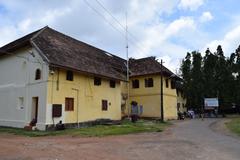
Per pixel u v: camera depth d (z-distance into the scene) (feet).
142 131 65.00
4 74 84.94
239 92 163.43
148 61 125.90
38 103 69.62
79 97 78.54
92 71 82.33
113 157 31.73
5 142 45.85
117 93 98.68
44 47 73.87
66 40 93.20
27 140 49.06
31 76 73.82
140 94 119.34
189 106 166.40
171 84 126.93
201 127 76.38
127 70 112.88
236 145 41.01
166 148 38.50
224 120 107.04
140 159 30.58
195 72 171.94
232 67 172.14
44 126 66.23
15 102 78.23
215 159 30.45
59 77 71.72
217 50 177.37
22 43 75.51
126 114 116.57
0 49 87.61
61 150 36.76
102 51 116.98
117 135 57.36
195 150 36.55
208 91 165.07
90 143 44.29
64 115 72.13
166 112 116.37
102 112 88.63
